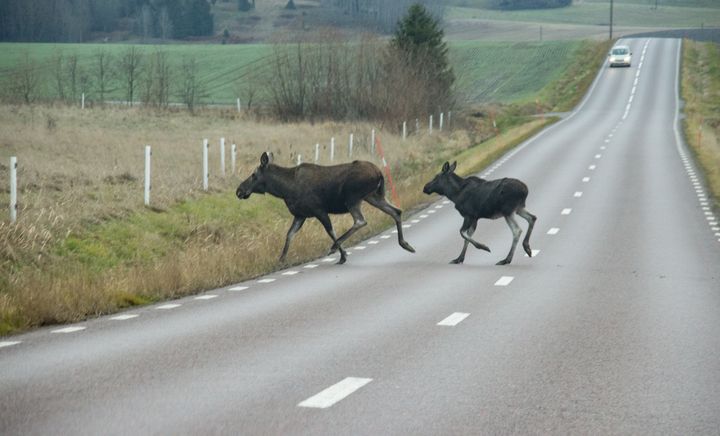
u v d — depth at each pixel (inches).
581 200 2038.6
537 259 1266.0
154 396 513.7
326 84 4136.3
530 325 767.1
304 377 565.9
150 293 940.0
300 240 1354.6
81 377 560.4
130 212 1398.9
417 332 731.4
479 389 538.3
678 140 3528.5
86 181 1593.3
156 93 4822.8
